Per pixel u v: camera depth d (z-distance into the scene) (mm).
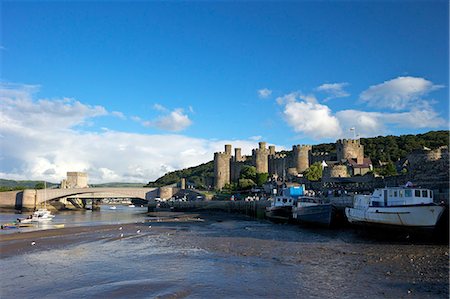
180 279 19953
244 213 84188
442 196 33250
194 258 25969
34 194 129000
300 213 49000
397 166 102250
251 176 129375
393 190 33500
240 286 18359
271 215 60188
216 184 151000
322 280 19078
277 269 21797
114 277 20766
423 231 29828
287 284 18516
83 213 110375
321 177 96188
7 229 50562
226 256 26406
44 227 53219
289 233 40188
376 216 32812
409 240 31141
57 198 131000
